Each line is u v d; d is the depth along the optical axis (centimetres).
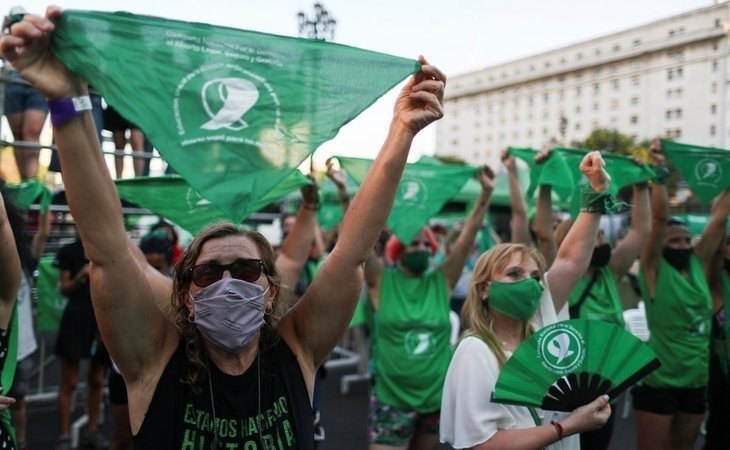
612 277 387
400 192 427
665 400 389
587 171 280
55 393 655
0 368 210
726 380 383
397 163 175
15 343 218
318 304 182
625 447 537
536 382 208
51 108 135
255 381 171
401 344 382
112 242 152
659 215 403
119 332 159
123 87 132
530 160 425
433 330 388
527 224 423
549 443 206
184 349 173
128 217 636
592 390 211
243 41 142
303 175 350
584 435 343
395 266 499
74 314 498
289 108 142
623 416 634
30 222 523
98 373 505
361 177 426
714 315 410
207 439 161
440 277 414
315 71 147
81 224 148
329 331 183
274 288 187
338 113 146
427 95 168
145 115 131
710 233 418
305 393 179
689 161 410
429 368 379
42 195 457
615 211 279
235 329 165
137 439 164
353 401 686
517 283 237
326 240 766
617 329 213
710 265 424
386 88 153
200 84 136
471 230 412
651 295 405
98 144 146
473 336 234
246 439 163
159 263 414
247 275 172
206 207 364
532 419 222
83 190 144
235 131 136
